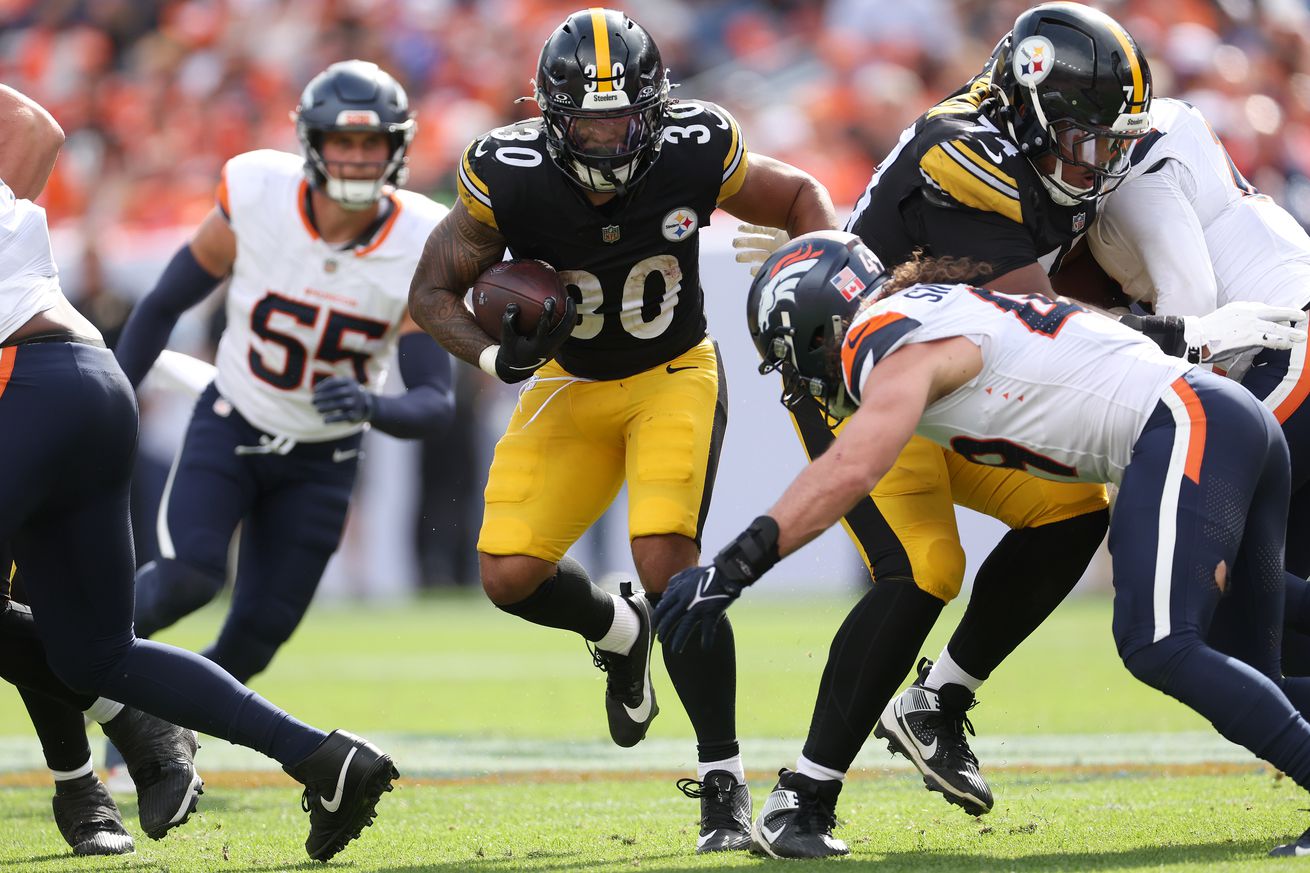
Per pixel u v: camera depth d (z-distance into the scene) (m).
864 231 12.68
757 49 45.31
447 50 44.44
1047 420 10.64
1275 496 10.91
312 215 17.19
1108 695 21.48
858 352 10.48
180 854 12.35
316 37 45.75
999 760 16.61
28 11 49.22
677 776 16.19
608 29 12.00
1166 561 10.29
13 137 11.97
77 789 12.66
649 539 12.79
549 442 13.49
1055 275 13.73
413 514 35.81
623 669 14.27
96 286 29.72
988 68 12.88
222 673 11.48
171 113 45.72
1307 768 9.91
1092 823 12.52
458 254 12.98
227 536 16.84
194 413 17.45
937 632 25.09
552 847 12.37
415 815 14.06
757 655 26.05
